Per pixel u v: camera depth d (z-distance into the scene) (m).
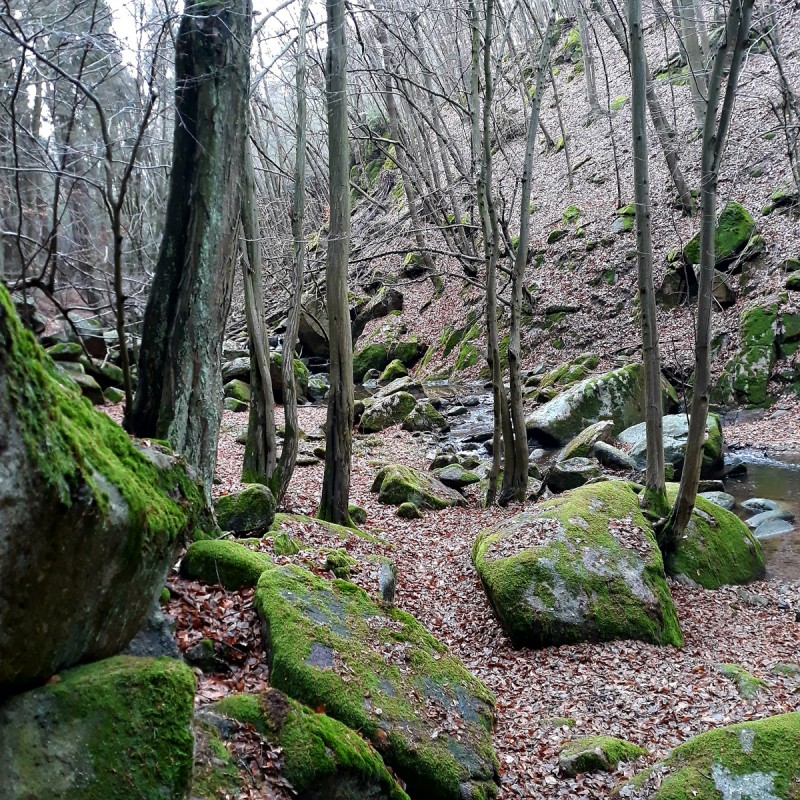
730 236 21.09
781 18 27.50
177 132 7.24
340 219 10.65
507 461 13.28
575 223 27.12
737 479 14.30
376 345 29.86
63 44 5.98
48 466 2.44
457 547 10.89
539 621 7.72
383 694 5.17
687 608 8.69
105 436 3.38
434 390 25.06
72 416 3.12
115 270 6.44
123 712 2.84
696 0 22.33
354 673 5.19
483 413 22.00
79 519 2.59
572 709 6.49
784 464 14.88
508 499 13.24
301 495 13.14
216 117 7.19
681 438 15.23
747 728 4.79
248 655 5.31
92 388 17.05
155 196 12.69
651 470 9.66
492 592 8.11
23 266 6.74
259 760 3.95
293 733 4.17
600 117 31.53
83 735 2.70
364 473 15.79
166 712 2.96
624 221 25.36
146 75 6.00
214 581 6.00
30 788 2.48
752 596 9.05
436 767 4.82
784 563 10.23
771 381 18.44
